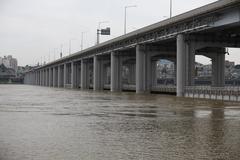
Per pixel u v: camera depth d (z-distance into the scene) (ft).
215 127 88.89
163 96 274.36
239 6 200.75
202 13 228.43
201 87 245.65
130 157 52.95
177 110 143.64
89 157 52.85
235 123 98.07
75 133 77.51
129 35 349.00
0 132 78.48
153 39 304.71
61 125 92.22
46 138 70.18
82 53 518.37
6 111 137.39
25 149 58.65
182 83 261.85
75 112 133.90
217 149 59.11
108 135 74.69
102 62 477.77
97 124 95.04
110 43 399.44
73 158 52.16
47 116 117.29
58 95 300.20
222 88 216.13
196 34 264.31
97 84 478.18
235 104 178.60
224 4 206.59
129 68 495.41
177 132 79.66
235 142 66.08
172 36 274.98
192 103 188.24
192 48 264.11
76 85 606.55
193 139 69.56
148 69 339.57
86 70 544.62
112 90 409.69
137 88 340.39
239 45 276.62
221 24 220.43
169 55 349.61
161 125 93.20
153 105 174.70
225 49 314.96
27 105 173.27
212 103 187.01
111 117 115.14
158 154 55.11
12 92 379.35
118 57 409.08
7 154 54.70
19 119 106.93
